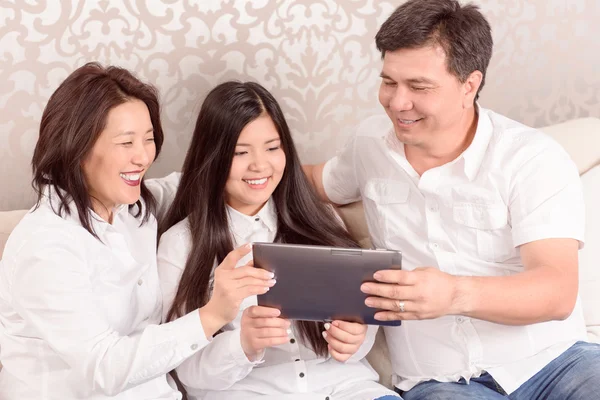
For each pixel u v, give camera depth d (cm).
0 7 205
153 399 171
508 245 188
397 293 157
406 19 173
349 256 157
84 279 158
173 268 190
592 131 248
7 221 193
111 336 156
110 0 213
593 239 221
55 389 162
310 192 203
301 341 193
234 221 197
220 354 176
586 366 179
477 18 176
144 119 165
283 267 160
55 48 212
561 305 169
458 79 176
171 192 209
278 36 232
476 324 186
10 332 164
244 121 185
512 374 184
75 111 159
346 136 250
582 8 270
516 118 275
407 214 197
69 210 163
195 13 222
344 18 238
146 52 220
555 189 179
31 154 218
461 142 190
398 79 177
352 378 190
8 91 212
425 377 192
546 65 272
